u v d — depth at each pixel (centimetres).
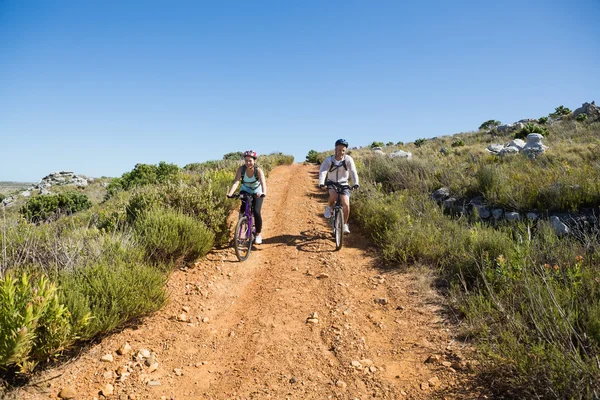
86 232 524
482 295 422
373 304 478
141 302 397
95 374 313
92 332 344
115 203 984
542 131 2183
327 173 720
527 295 378
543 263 458
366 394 303
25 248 420
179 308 454
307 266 620
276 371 339
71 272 397
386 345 381
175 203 727
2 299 276
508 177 852
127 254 479
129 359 340
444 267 557
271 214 1039
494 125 3681
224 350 380
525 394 272
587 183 669
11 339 260
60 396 282
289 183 1617
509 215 710
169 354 361
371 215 821
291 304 482
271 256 680
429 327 408
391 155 1733
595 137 1706
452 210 843
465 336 378
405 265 583
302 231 852
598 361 261
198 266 593
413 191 980
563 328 312
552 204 668
